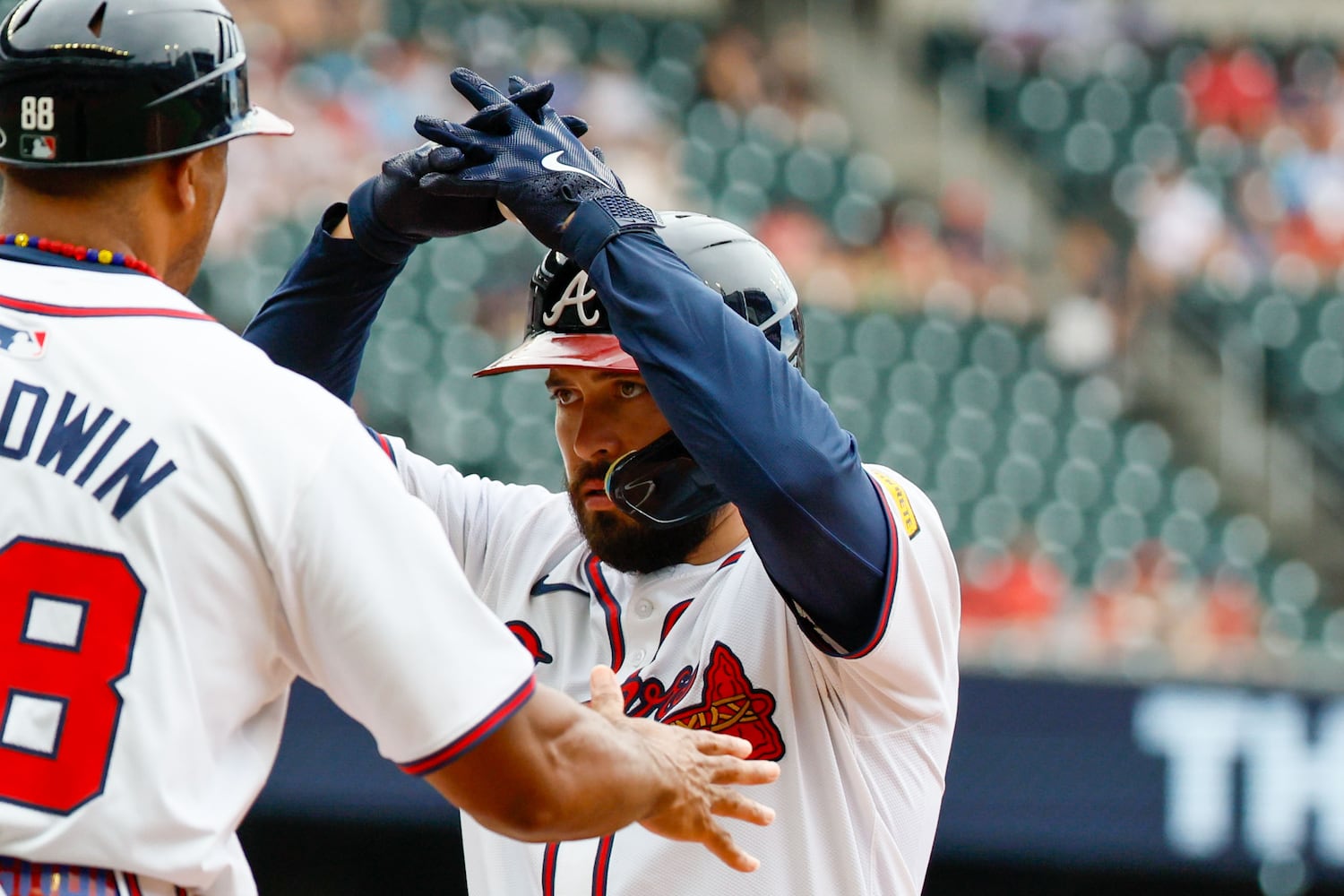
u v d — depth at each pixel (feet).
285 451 17.97
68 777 17.10
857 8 122.31
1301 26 120.37
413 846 73.56
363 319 27.66
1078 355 100.12
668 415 21.90
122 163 18.80
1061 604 86.38
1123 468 95.61
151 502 17.51
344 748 59.47
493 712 17.78
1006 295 102.73
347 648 17.81
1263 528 94.32
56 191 18.85
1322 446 98.73
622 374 23.62
